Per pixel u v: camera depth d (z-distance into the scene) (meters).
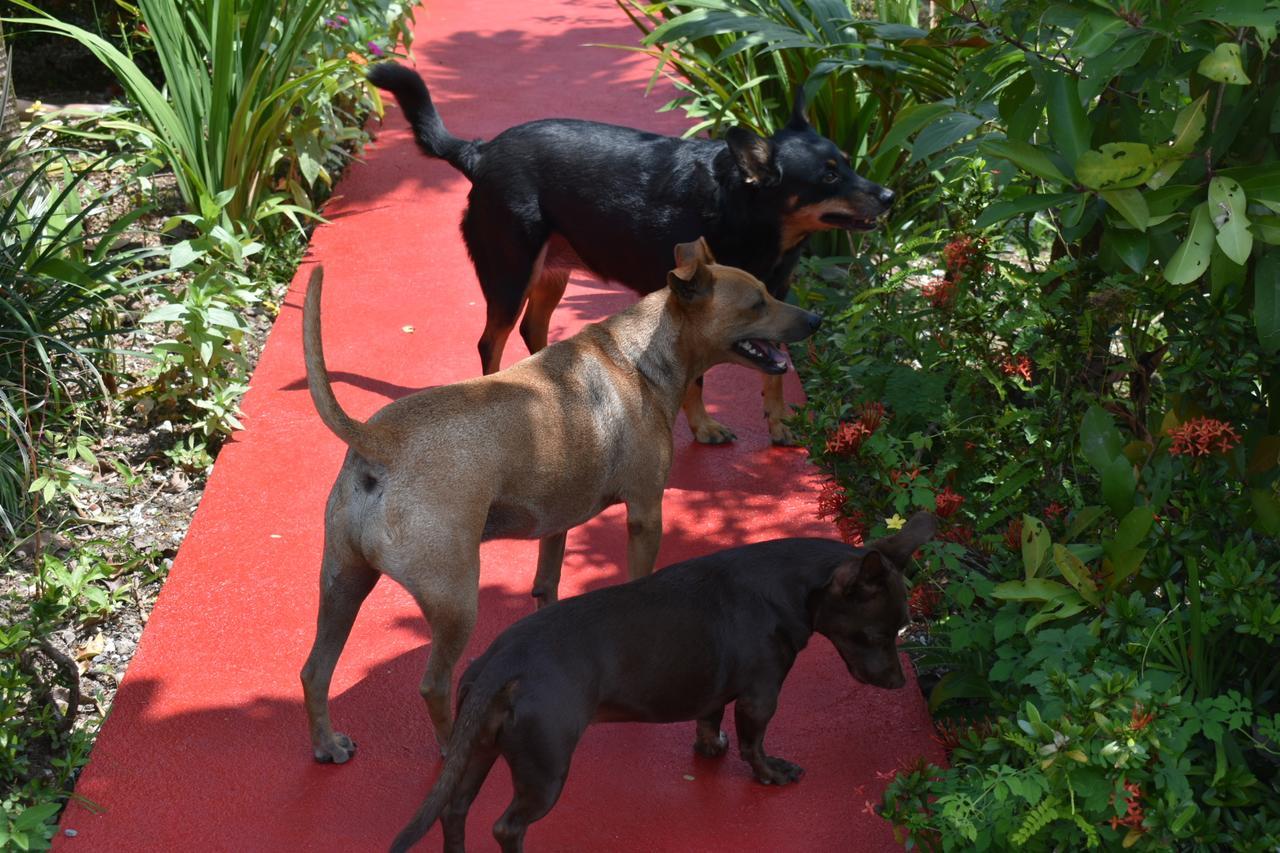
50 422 5.43
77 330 5.68
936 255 6.71
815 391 6.11
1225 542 3.90
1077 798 3.24
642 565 4.26
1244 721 3.23
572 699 3.31
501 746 3.28
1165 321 4.05
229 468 5.36
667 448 4.20
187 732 4.04
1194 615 3.49
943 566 4.13
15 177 6.25
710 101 7.63
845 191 5.20
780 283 5.64
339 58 7.84
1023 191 4.57
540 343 6.08
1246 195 3.34
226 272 6.11
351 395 5.91
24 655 4.33
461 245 7.36
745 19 6.13
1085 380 4.62
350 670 4.33
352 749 3.97
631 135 5.44
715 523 5.22
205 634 4.46
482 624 4.60
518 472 3.75
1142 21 3.39
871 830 3.76
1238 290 3.72
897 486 4.22
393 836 3.70
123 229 5.96
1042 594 3.64
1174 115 3.65
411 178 8.13
